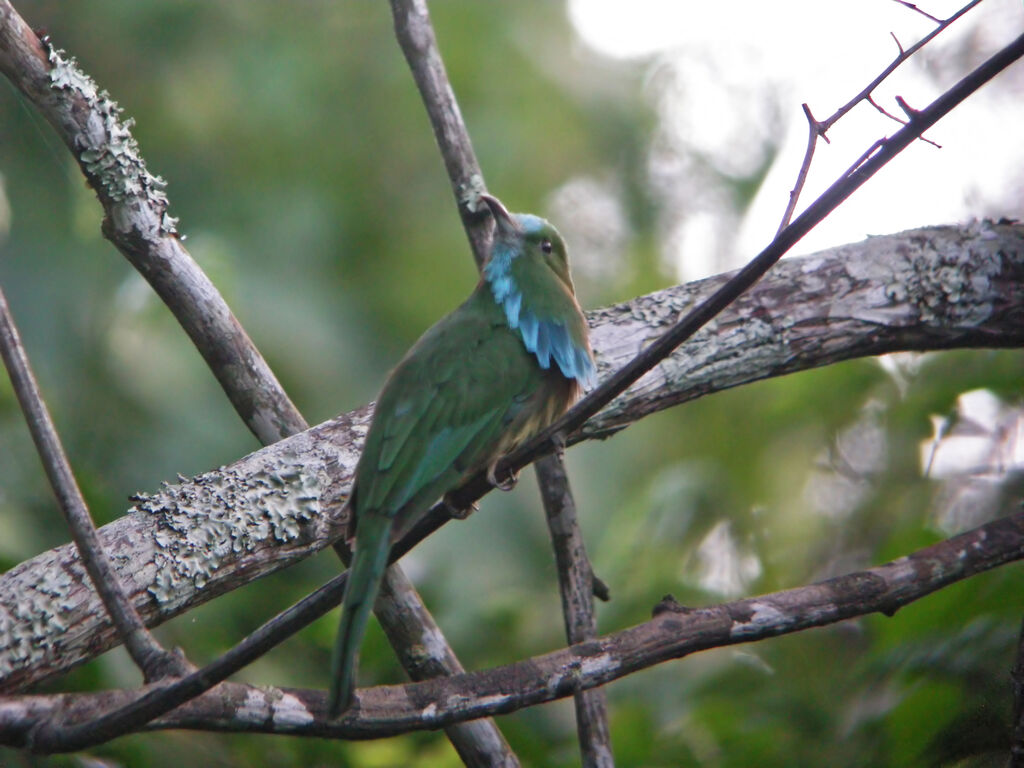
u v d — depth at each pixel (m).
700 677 10.38
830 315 9.30
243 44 16.27
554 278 8.96
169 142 16.02
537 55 16.48
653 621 7.64
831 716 9.81
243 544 8.19
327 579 12.20
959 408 10.80
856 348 9.43
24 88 8.71
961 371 10.77
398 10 10.10
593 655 7.48
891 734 8.76
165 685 6.70
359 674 10.43
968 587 8.90
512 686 7.34
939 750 8.58
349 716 7.11
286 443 8.62
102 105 8.83
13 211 14.34
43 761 8.35
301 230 15.80
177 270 8.98
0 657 7.34
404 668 9.08
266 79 16.19
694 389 9.18
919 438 10.88
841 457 12.00
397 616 8.98
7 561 10.02
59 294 14.05
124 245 8.89
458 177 10.16
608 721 9.22
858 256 9.52
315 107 16.30
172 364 13.83
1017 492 10.38
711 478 12.48
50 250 14.24
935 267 9.45
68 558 7.71
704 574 12.23
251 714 6.98
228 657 6.47
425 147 16.38
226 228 15.70
